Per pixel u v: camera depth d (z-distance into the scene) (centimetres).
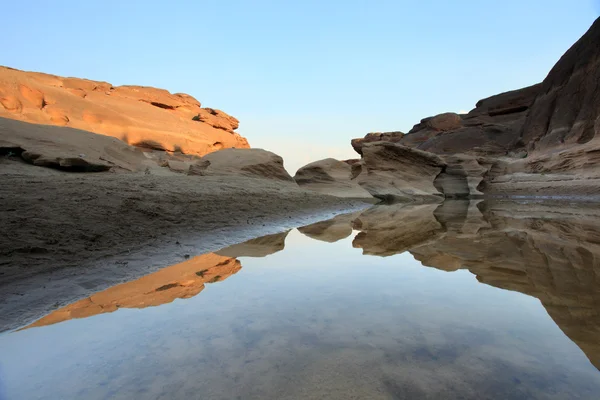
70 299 402
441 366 241
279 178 2442
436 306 368
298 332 304
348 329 308
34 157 1439
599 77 3562
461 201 3072
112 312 361
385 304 376
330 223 1287
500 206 2241
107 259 558
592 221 1245
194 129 7119
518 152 4628
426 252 689
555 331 298
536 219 1337
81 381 230
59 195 800
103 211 759
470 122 6506
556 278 478
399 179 3216
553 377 225
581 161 3000
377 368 239
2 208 637
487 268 546
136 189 1045
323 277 496
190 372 238
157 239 709
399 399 202
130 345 283
